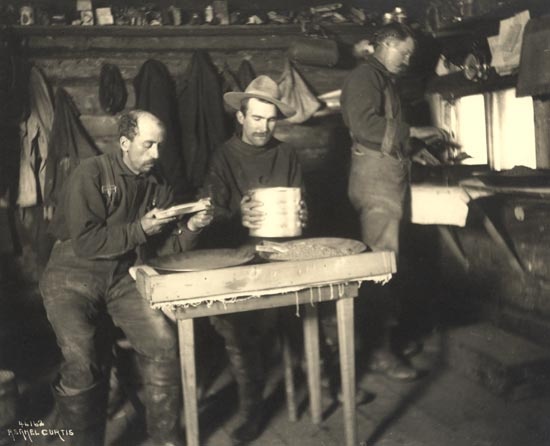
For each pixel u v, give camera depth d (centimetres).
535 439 310
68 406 276
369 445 313
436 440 316
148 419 298
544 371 360
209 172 359
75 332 281
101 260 299
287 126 510
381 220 374
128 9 465
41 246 468
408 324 474
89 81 471
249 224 311
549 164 364
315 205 512
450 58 450
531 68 348
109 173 299
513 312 418
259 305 268
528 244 401
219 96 473
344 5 504
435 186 401
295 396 359
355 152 383
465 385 382
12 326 467
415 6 493
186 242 318
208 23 468
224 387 393
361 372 409
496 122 417
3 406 335
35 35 453
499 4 406
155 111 459
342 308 284
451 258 483
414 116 489
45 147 460
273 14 484
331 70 512
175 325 300
